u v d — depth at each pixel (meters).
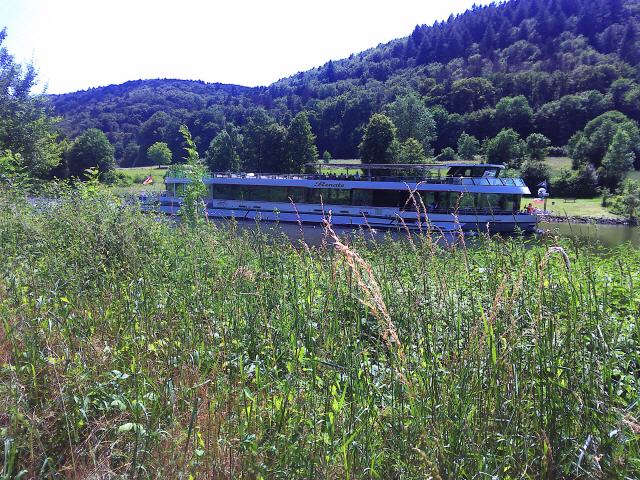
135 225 7.82
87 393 3.43
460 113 132.62
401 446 2.87
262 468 2.78
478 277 4.64
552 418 3.02
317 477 2.75
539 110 116.75
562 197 62.62
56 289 4.67
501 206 26.38
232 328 4.54
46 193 12.06
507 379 3.09
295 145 65.50
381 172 35.16
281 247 7.14
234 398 3.43
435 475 2.39
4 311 4.30
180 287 5.33
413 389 2.93
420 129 84.31
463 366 3.09
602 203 48.53
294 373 3.55
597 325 3.51
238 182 31.30
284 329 4.49
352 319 4.35
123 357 4.07
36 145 23.69
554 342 3.42
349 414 3.06
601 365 3.26
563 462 2.88
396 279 4.48
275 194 30.62
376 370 3.73
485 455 2.76
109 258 6.15
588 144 80.50
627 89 113.69
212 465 2.90
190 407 3.35
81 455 3.05
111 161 76.81
